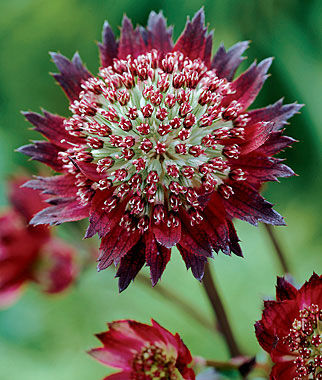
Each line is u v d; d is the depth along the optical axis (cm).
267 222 13
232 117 14
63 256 16
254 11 22
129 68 14
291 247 21
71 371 20
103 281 20
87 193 14
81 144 14
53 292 16
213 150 14
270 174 13
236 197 13
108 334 14
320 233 22
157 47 14
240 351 15
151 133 14
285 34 22
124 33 14
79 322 21
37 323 21
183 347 13
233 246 13
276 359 13
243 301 20
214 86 14
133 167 14
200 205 13
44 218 14
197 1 22
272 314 13
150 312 20
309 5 22
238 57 14
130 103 14
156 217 13
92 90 14
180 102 14
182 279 21
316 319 13
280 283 13
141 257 13
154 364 14
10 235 16
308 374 13
